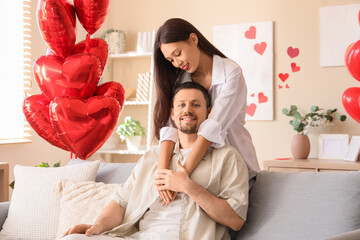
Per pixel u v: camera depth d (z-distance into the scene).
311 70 3.74
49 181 2.19
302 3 3.78
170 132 1.76
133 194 1.71
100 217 1.66
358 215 1.45
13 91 3.53
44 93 1.93
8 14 3.51
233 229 1.54
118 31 4.25
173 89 1.87
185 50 1.73
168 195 1.59
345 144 3.46
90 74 1.89
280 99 3.84
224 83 1.79
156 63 1.85
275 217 1.56
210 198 1.52
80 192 2.04
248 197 1.68
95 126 1.85
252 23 3.92
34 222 2.11
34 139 3.68
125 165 2.22
